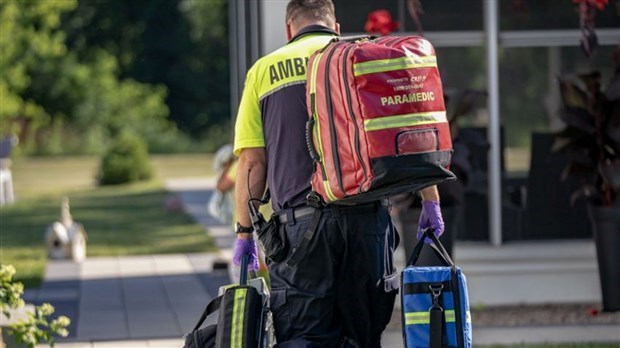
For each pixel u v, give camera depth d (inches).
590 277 895.1
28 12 2896.2
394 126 410.6
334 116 420.8
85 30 4525.1
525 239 913.5
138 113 4392.2
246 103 458.9
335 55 423.5
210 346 447.2
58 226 1346.0
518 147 911.7
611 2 903.7
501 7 903.7
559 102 909.8
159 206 2126.0
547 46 909.2
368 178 411.8
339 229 439.5
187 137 4628.4
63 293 1048.8
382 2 887.1
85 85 4141.2
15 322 629.9
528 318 832.9
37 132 4156.0
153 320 884.0
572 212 915.4
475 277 888.9
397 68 413.4
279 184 451.2
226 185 1024.2
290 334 451.5
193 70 4717.0
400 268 869.2
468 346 435.2
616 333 770.8
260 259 711.1
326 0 472.4
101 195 2440.9
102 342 792.9
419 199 769.6
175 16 4675.2
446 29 895.7
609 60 908.6
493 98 895.7
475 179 900.6
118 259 1331.2
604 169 794.2
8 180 2298.2
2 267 601.0
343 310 454.0
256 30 896.9
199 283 1103.0
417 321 437.4
